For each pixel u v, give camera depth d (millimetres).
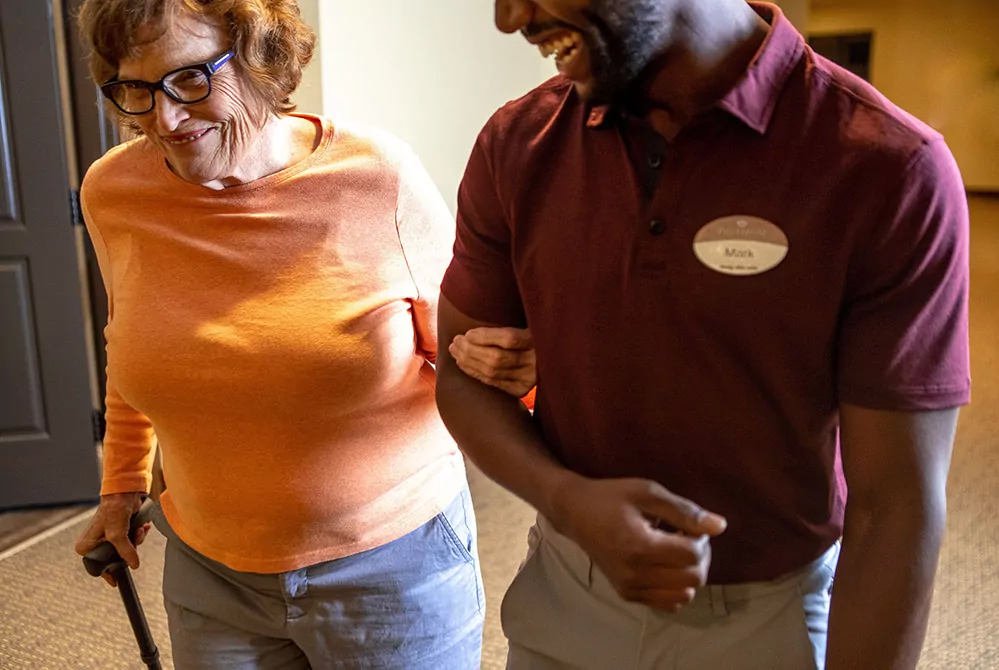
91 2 1052
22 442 3018
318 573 1190
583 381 814
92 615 2447
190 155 1104
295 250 1161
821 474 805
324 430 1157
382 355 1156
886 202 660
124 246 1209
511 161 827
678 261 726
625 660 873
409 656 1243
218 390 1134
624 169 755
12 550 2791
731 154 704
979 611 2461
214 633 1245
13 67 2764
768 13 765
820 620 855
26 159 2830
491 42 3246
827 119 687
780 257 695
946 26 11172
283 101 1196
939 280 675
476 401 910
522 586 972
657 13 657
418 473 1243
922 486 705
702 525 676
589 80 685
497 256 902
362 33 2971
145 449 1381
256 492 1169
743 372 743
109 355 1212
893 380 690
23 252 2889
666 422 785
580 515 735
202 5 1048
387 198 1195
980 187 11414
